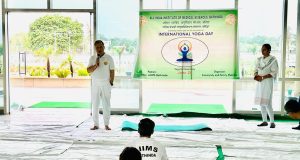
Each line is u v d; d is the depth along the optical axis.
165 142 5.25
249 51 7.25
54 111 8.06
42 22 11.79
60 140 5.37
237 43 7.12
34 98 10.23
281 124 6.66
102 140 5.38
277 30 7.18
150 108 8.38
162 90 11.62
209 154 4.64
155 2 7.34
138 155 1.90
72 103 9.34
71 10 7.38
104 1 7.45
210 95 10.53
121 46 7.50
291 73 7.20
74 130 6.06
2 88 7.56
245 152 4.74
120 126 6.41
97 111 6.12
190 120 7.01
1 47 7.50
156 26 7.26
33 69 12.55
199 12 7.16
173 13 7.20
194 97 10.16
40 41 12.02
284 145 5.11
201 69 7.26
